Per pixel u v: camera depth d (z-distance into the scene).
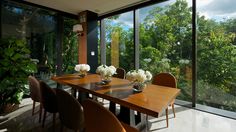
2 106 3.22
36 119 2.97
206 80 3.40
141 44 4.42
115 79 3.03
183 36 3.63
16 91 3.31
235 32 2.97
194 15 3.36
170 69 3.90
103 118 1.26
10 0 4.01
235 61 3.00
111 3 4.29
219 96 3.26
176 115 3.12
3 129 2.59
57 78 3.17
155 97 1.91
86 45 5.04
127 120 2.18
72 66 5.35
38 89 2.80
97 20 5.30
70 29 5.34
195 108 3.40
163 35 3.99
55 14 4.95
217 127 2.63
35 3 4.34
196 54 3.43
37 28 4.57
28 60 3.46
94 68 5.20
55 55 4.94
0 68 3.09
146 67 4.34
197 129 2.57
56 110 2.33
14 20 4.16
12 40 3.34
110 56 5.33
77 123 1.74
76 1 4.18
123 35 4.84
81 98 2.90
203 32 3.36
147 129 2.57
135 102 1.73
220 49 3.17
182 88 3.73
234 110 3.11
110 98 1.95
